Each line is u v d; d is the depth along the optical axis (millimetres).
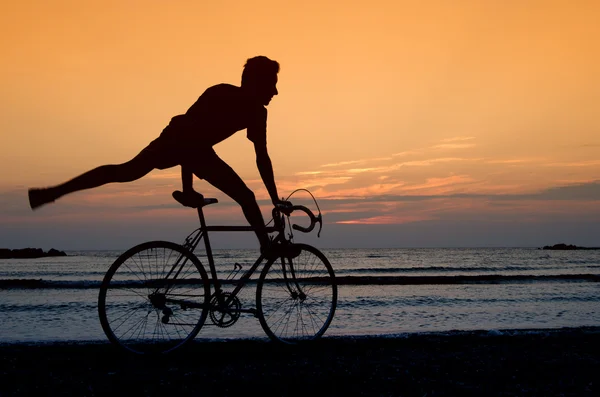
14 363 3652
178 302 4027
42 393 2996
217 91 3924
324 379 3309
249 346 4281
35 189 3291
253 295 9477
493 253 64688
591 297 10977
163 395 2984
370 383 3244
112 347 4188
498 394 3070
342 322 7328
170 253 4023
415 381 3295
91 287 13094
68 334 6105
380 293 11672
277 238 4281
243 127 3979
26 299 10070
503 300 10305
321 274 4602
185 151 3773
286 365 3645
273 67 4082
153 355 3930
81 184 3430
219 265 28719
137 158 3660
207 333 5922
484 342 4527
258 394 3023
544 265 33906
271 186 4137
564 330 5020
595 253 64438
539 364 3727
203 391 3061
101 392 3025
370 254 63750
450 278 15781
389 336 4648
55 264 37969
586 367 3662
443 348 4258
